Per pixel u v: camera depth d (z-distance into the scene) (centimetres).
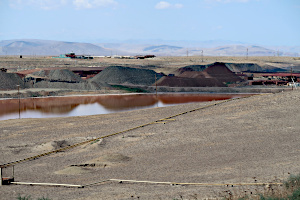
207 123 6059
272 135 5072
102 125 6425
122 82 15400
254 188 2845
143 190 3041
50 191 3133
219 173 3488
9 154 4766
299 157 3897
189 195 2784
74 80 14950
